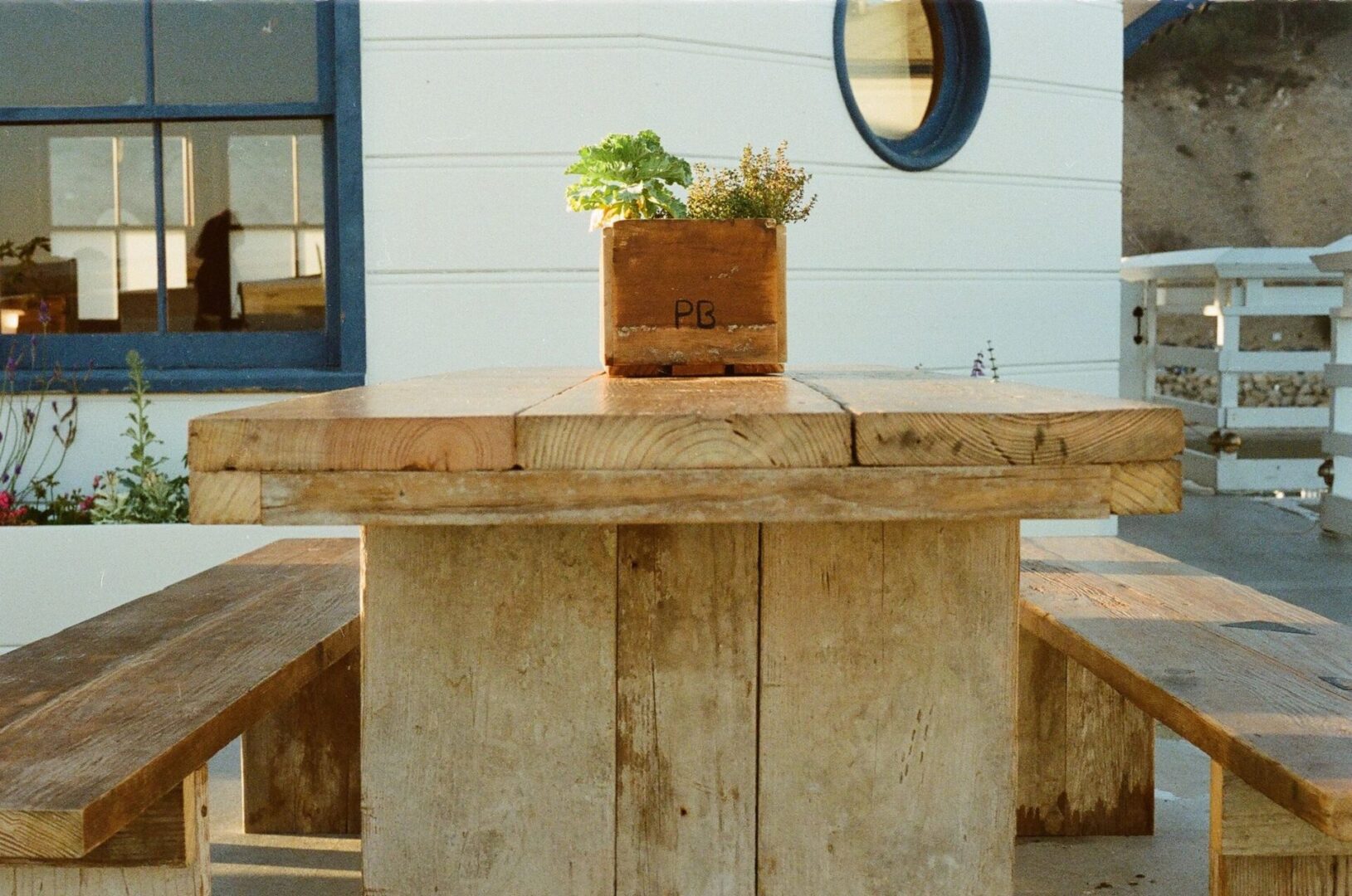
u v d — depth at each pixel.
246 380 4.65
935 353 5.43
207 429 1.43
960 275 5.49
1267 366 8.11
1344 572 5.73
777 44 4.93
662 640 1.83
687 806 1.85
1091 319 5.91
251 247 4.85
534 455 1.44
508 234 4.67
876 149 5.19
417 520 1.44
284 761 2.97
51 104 4.78
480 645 1.84
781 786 1.84
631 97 4.63
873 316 5.25
